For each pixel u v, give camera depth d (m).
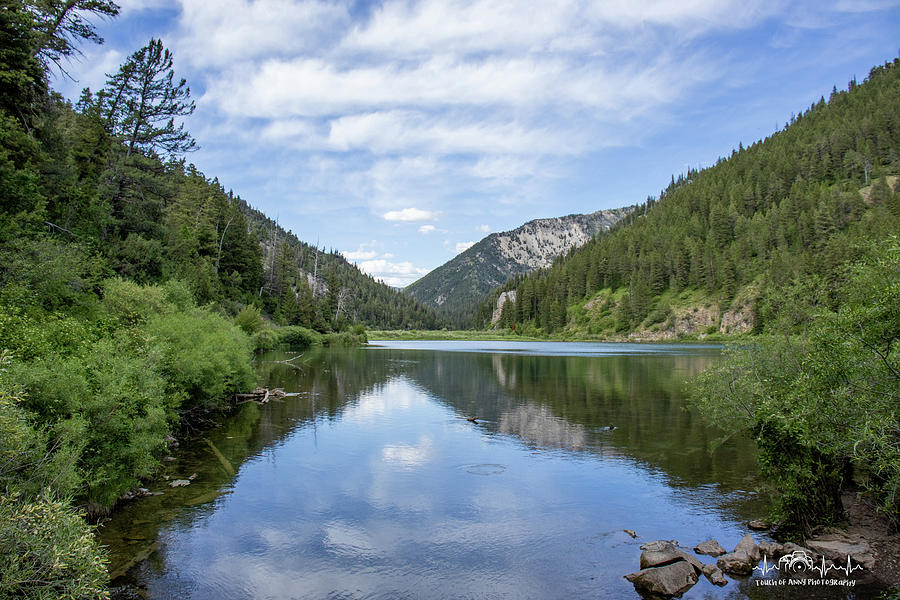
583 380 52.31
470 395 41.56
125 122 43.50
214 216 88.75
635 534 14.14
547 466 21.00
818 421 11.67
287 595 10.77
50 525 7.93
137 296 28.88
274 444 24.39
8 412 9.26
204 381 27.08
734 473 19.97
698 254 172.88
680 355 93.25
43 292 21.78
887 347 9.84
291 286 136.38
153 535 13.75
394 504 16.50
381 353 97.31
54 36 29.11
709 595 10.59
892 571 11.27
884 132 199.38
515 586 11.27
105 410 14.22
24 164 27.66
